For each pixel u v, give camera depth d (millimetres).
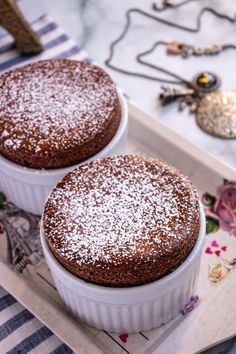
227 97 576
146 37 638
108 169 440
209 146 553
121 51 627
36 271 472
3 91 489
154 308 422
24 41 604
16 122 469
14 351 437
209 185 501
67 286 419
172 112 579
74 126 464
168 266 405
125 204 421
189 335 431
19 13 586
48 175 461
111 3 670
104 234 409
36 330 445
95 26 650
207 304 442
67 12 665
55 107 475
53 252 418
